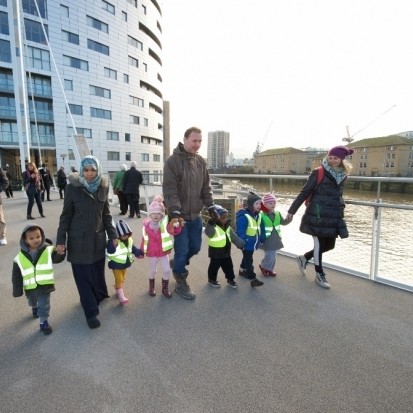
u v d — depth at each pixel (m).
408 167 49.75
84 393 1.76
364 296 3.05
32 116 30.02
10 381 1.85
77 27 31.81
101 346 2.23
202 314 2.72
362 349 2.18
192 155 3.03
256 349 2.18
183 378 1.88
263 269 3.64
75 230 2.42
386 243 3.96
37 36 29.12
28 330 2.45
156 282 3.52
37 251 2.41
